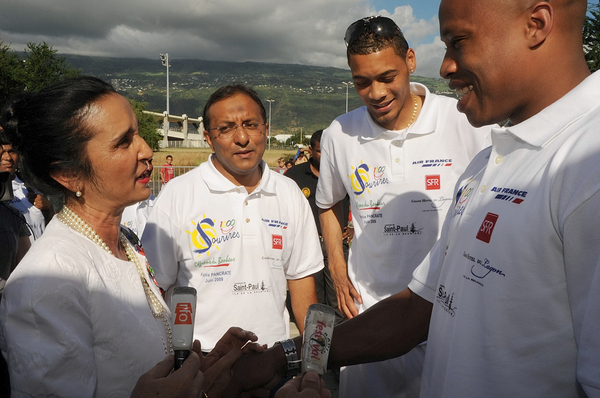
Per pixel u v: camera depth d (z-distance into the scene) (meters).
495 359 1.07
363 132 2.55
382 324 1.59
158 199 2.38
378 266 2.55
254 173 2.49
